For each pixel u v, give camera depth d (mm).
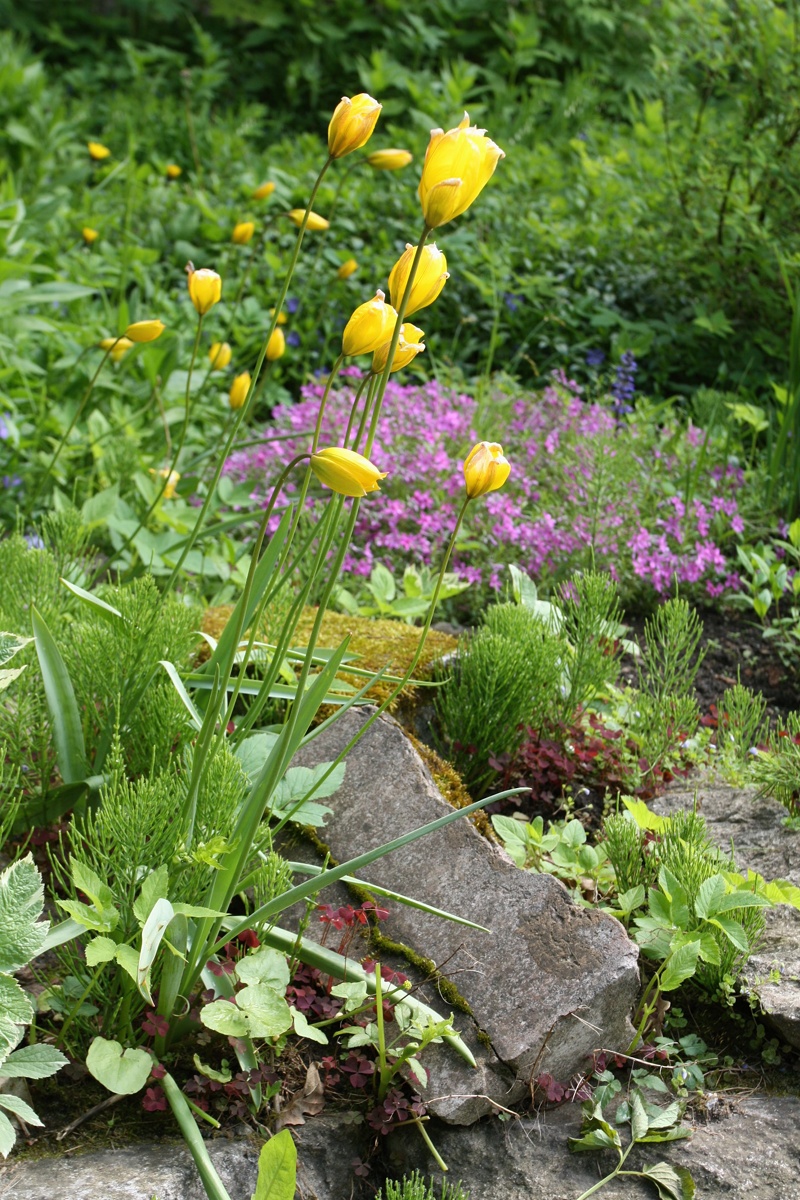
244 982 1839
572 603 3072
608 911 2250
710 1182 1850
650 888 2293
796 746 2742
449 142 1502
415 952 2123
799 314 4430
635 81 9094
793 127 5219
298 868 2068
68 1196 1626
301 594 1828
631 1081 2049
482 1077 1930
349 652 2918
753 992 2195
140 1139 1791
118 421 4195
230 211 6297
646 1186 1839
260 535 1690
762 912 2398
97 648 2301
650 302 5891
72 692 2232
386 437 4223
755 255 5188
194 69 8625
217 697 1818
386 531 4000
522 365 5660
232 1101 1888
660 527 4043
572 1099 2020
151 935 1594
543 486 4324
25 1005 1538
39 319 4172
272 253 6020
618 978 2021
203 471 4156
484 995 2043
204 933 1816
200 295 2350
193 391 4797
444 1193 1779
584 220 6398
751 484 4348
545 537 3822
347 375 4770
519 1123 1959
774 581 3711
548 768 2812
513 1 9242
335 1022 2061
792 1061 2156
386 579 3281
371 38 9188
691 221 5527
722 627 3891
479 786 2824
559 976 2039
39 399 4332
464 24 9469
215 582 3744
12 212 4691
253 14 9180
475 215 6395
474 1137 1927
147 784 1909
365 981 1991
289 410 4758
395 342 1581
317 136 7852
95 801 2234
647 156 6270
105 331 4766
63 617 2572
